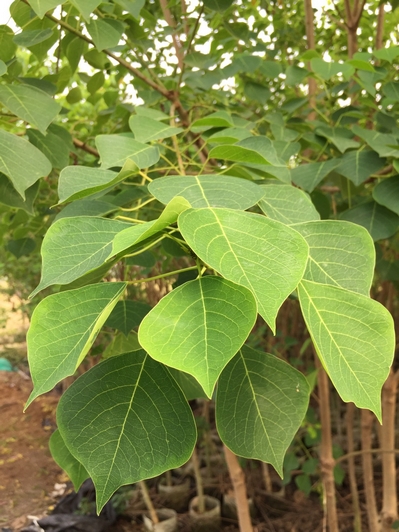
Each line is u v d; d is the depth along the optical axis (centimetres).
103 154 33
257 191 26
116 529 124
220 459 139
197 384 38
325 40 98
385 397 79
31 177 33
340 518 117
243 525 73
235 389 29
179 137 60
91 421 25
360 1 76
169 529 118
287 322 143
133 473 24
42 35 47
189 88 69
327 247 27
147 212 67
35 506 141
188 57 62
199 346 19
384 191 43
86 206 37
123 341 44
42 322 23
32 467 161
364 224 45
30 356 22
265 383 29
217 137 36
